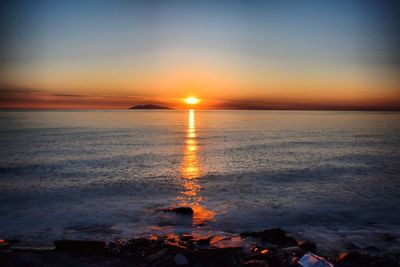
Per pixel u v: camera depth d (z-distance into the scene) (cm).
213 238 1083
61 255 771
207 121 17412
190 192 1977
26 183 2236
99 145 4906
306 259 786
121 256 843
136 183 2244
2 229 1262
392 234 1202
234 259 813
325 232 1228
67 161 3297
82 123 13425
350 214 1502
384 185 2189
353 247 1048
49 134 7025
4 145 4775
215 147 4725
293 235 1188
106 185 2172
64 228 1280
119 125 12019
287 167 2967
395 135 7156
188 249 857
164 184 2212
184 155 3828
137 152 4094
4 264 661
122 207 1622
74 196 1867
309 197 1845
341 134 7494
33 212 1531
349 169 2867
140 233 1210
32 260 698
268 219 1420
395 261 853
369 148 4584
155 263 782
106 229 1266
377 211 1555
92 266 722
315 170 2808
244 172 2700
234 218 1435
